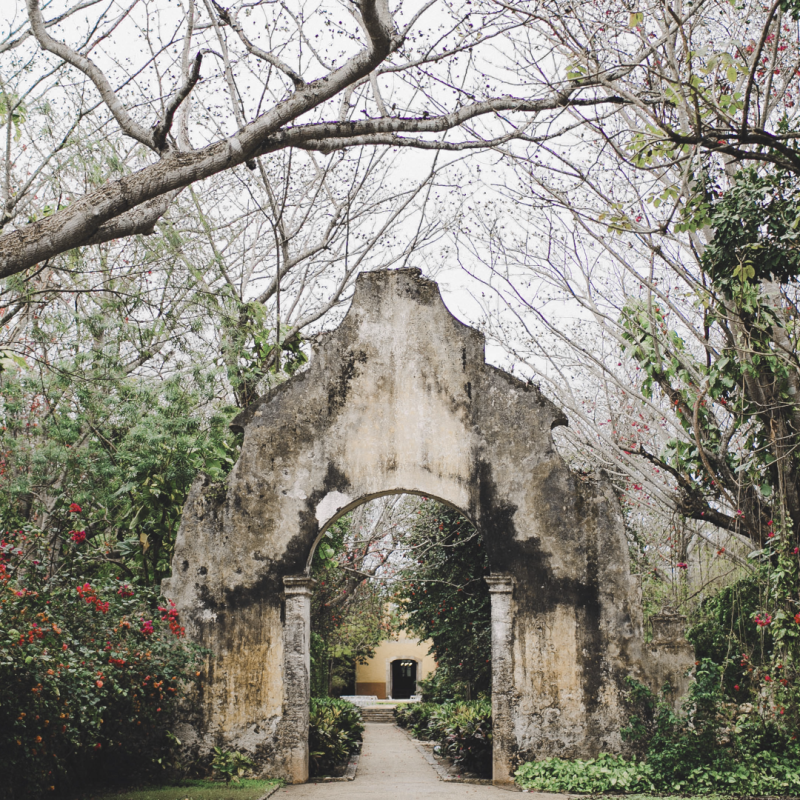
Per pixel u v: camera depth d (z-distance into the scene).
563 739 8.95
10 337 11.62
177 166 6.14
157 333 11.95
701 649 12.54
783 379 9.23
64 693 6.70
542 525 9.56
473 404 10.02
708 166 8.84
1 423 11.55
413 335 10.34
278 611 9.55
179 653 8.98
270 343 13.18
